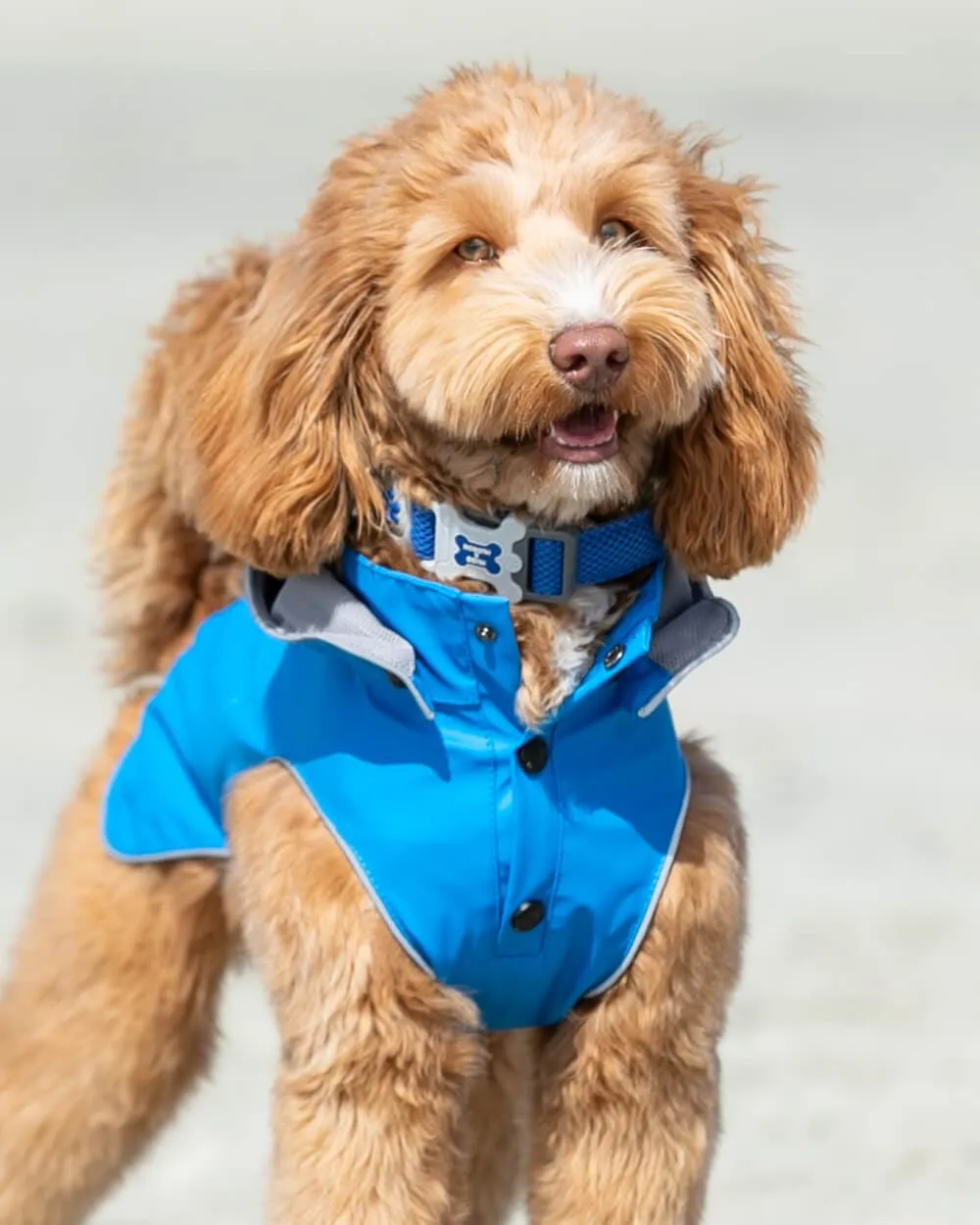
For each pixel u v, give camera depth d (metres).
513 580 8.37
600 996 8.54
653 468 8.70
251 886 8.50
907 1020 13.20
